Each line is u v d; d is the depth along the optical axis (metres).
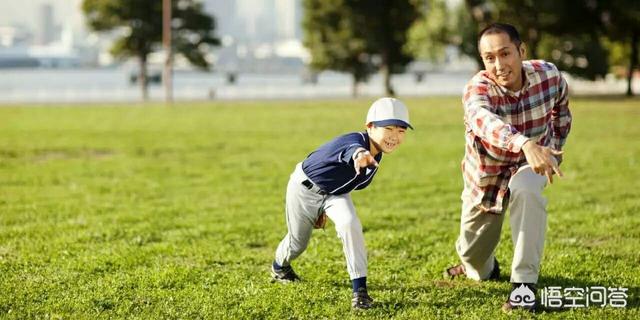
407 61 58.84
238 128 23.47
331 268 6.45
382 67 58.00
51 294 5.64
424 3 54.00
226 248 7.24
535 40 48.84
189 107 36.66
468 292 5.66
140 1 55.03
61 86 67.00
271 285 5.86
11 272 6.29
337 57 58.28
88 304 5.38
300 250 5.69
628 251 6.98
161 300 5.48
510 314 5.08
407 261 6.72
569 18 46.78
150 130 22.73
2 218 8.84
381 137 5.05
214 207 9.70
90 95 49.81
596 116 27.42
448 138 19.73
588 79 52.66
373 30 57.06
